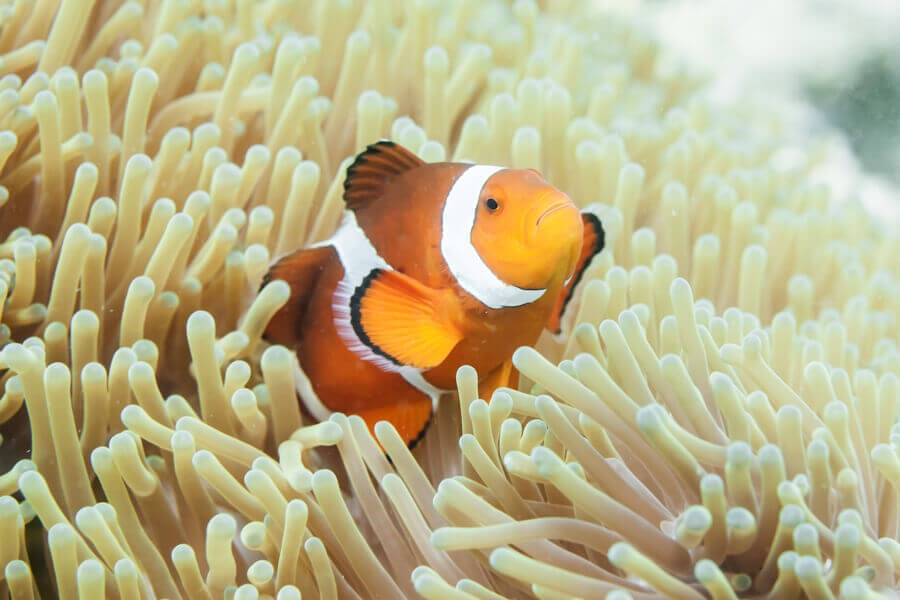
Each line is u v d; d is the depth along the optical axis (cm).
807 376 28
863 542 25
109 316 30
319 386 30
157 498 28
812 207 41
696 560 25
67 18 32
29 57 33
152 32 36
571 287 29
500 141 35
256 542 27
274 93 34
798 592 25
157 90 34
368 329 28
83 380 28
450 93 36
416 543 27
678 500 26
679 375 26
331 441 28
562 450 28
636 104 45
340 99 35
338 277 29
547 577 25
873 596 24
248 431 29
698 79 54
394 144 28
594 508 25
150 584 28
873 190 54
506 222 27
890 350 34
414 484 28
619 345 26
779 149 50
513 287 27
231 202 31
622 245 34
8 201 31
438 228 28
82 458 28
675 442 25
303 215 32
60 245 30
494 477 27
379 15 37
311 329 29
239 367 29
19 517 27
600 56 49
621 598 24
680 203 34
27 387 27
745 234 35
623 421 26
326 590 27
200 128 32
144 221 32
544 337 32
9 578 26
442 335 28
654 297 31
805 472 25
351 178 29
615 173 34
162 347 30
